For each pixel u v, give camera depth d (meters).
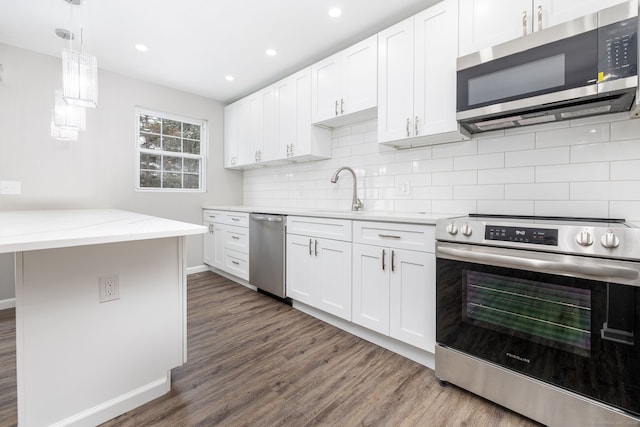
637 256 1.02
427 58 1.89
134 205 3.29
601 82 1.23
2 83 2.52
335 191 2.95
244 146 3.60
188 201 3.71
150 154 3.45
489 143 1.94
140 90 3.28
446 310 1.53
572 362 1.18
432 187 2.22
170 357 1.50
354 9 2.05
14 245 0.89
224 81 3.33
